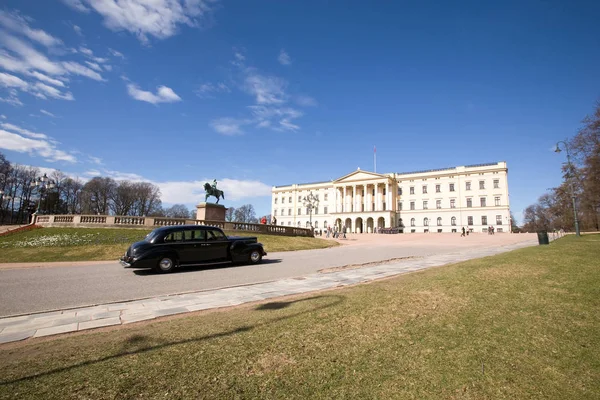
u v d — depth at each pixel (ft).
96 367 11.41
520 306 18.13
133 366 11.41
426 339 13.71
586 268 29.17
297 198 353.31
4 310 22.26
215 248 44.09
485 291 21.54
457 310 17.61
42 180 117.80
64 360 12.19
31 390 9.88
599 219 155.53
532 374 10.80
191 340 13.98
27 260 59.52
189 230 43.19
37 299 25.73
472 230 259.39
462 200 267.18
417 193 287.28
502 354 12.28
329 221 326.24
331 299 21.21
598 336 13.80
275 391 9.83
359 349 12.77
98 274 39.37
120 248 67.41
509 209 249.75
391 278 30.78
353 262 49.42
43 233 85.87
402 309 17.93
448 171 276.00
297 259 54.60
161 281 33.99
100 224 94.79
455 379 10.52
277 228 113.39
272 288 28.53
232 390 9.84
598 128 98.63
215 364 11.52
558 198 204.23
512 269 29.66
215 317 18.15
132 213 298.35
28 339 16.31
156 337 14.56
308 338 13.89
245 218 435.94
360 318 16.49
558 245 57.52
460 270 30.66
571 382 10.25
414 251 70.38
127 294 27.50
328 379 10.54
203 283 32.58
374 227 274.98
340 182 307.37
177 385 10.11
